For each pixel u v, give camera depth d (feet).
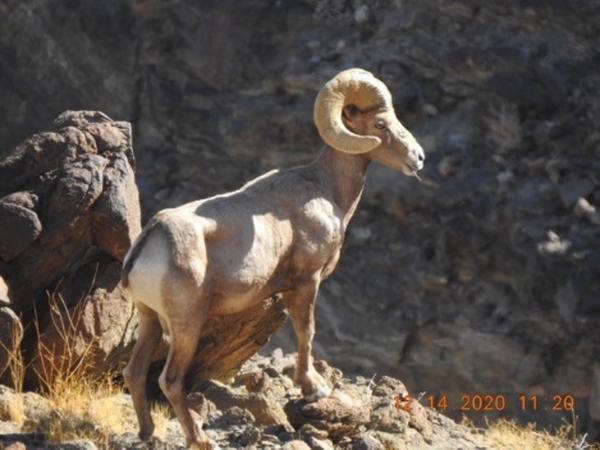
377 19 217.36
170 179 232.73
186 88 231.91
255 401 99.66
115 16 237.86
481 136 205.36
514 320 191.93
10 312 97.96
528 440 114.62
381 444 96.17
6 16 250.78
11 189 105.09
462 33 207.62
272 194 92.38
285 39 224.12
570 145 197.67
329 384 109.40
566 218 191.42
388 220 206.59
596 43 197.88
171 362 86.84
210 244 87.71
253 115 221.66
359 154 96.27
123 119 239.50
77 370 101.35
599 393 179.63
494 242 196.34
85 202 101.45
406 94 210.79
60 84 247.09
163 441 90.58
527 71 201.26
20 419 92.99
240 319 105.19
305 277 92.94
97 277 102.73
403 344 199.11
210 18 229.25
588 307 182.91
